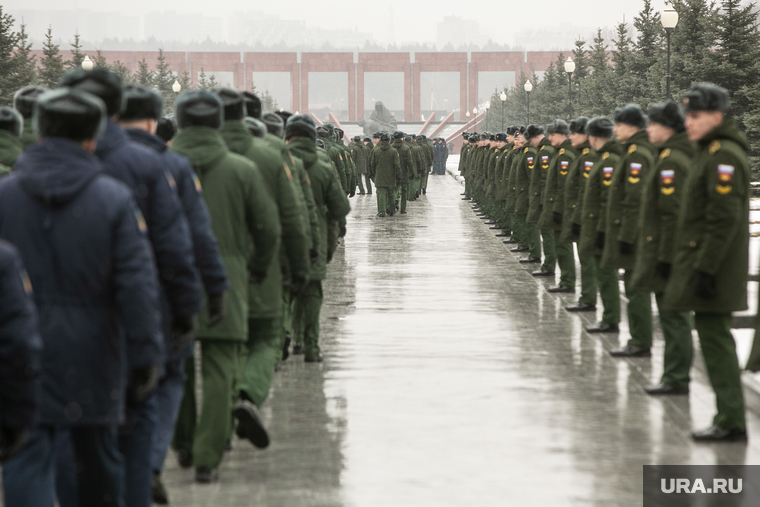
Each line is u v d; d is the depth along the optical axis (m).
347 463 14.51
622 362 21.64
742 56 91.44
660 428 16.30
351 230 55.81
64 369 9.33
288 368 21.27
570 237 28.06
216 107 13.68
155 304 9.59
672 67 100.50
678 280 15.36
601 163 24.25
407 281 35.28
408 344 23.86
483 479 13.68
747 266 15.19
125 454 11.00
